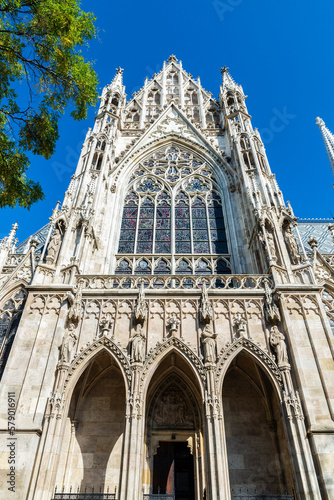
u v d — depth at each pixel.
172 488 19.59
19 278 25.55
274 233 23.53
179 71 43.94
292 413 16.48
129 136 35.97
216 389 17.31
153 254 26.83
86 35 17.44
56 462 15.61
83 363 18.20
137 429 16.23
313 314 19.45
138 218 29.48
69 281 20.92
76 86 17.16
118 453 18.84
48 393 17.00
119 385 20.94
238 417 19.98
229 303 20.34
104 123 33.75
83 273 22.73
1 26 15.95
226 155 33.44
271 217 24.20
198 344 18.84
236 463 18.73
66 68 16.64
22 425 15.94
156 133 35.75
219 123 37.88
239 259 26.11
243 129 32.69
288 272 21.56
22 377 17.38
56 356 18.16
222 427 16.33
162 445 20.69
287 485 17.75
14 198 16.45
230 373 21.39
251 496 15.73
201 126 37.00
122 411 20.06
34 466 15.16
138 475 15.20
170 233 28.42
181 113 37.28
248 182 28.14
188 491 19.77
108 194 29.78
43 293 20.17
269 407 19.97
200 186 31.67
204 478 18.20
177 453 20.84
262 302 20.45
